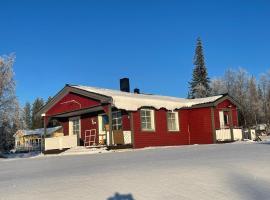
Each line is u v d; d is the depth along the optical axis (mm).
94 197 6098
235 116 29656
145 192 6289
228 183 6684
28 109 85125
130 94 27312
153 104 25172
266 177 7117
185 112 28266
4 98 30406
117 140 22938
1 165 14492
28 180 8320
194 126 27953
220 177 7172
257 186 6418
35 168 11594
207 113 27391
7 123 30750
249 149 12984
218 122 27703
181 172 7785
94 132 26422
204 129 27422
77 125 28000
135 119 23922
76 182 7414
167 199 5840
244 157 10047
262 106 62750
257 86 65000
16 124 31031
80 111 25922
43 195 6402
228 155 10953
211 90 57438
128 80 32031
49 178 8328
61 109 26750
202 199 5770
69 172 9266
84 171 9188
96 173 8523
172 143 26406
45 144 26734
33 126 75688
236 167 8219
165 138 25922
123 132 23281
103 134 25031
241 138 28359
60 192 6551
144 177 7492
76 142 24828
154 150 17469
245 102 60375
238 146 15695
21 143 48875
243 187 6379
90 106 24125
